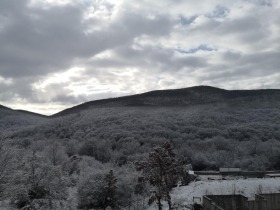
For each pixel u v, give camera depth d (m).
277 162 82.69
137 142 92.94
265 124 115.88
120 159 82.44
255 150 87.81
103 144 87.31
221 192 33.66
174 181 26.23
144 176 25.97
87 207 38.81
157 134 101.88
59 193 30.53
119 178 40.12
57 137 108.06
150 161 25.70
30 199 28.19
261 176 54.31
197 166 81.12
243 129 107.88
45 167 29.66
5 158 25.20
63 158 63.84
